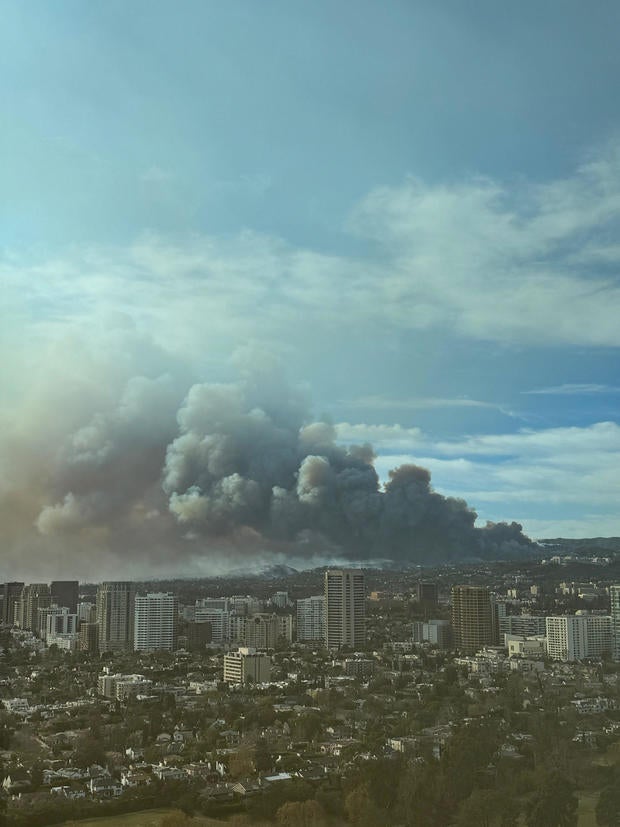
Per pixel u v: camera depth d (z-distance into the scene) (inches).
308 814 5467.5
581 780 5472.4
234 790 5920.3
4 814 5551.2
